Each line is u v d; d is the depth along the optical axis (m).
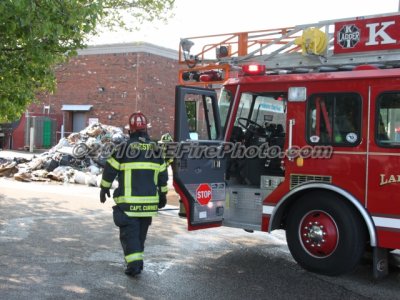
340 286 5.48
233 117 6.58
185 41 7.52
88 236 7.42
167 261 6.24
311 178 5.84
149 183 5.56
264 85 6.31
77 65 25.30
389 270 6.20
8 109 7.36
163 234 7.80
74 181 13.79
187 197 6.12
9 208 9.53
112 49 24.42
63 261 6.06
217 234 7.94
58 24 6.07
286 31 6.86
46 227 7.95
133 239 5.50
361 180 5.49
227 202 6.69
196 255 6.60
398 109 5.30
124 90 24.33
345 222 5.58
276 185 6.31
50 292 4.95
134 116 5.66
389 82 5.36
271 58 6.78
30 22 5.94
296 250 5.95
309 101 5.89
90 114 25.19
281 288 5.33
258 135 6.93
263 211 6.17
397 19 5.74
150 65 24.34
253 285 5.40
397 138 5.29
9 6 5.60
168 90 25.48
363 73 5.54
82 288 5.09
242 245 7.25
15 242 6.93
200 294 5.03
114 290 5.06
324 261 5.72
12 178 14.36
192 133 6.27
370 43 5.92
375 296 5.18
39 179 13.89
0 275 5.44
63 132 24.42
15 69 7.00
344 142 5.62
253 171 6.87
